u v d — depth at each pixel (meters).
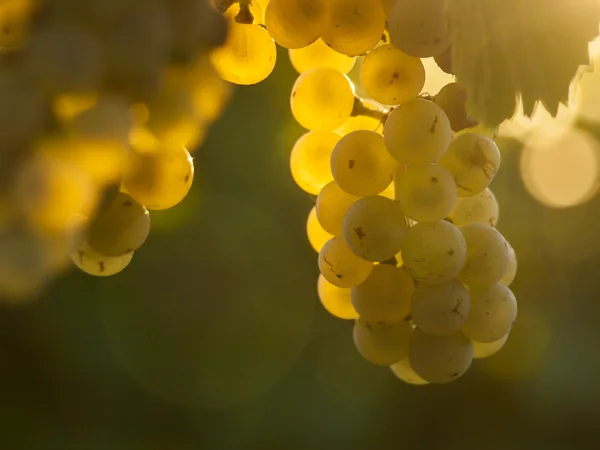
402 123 0.35
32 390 0.83
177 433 0.84
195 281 0.84
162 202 0.33
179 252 0.84
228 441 0.85
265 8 0.35
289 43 0.34
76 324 0.83
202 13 0.28
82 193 0.27
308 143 0.38
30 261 0.25
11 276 0.25
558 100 0.34
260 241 0.86
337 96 0.37
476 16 0.34
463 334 0.38
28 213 0.26
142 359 0.83
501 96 0.34
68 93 0.26
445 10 0.34
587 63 0.34
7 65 0.26
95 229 0.33
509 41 0.34
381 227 0.35
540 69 0.34
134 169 0.33
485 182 0.36
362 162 0.35
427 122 0.35
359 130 0.36
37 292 0.26
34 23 0.27
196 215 0.84
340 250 0.37
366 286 0.37
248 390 0.86
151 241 0.83
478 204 0.38
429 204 0.35
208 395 0.85
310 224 0.39
